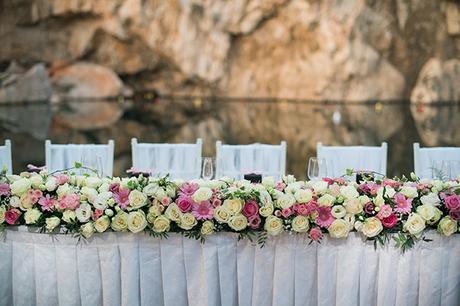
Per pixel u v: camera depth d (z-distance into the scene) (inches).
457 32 661.9
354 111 596.1
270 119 539.5
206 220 116.0
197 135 447.5
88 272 119.6
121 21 694.5
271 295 120.7
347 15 652.1
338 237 116.4
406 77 677.9
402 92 678.5
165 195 116.1
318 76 684.7
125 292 120.4
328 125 498.3
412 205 118.6
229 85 723.4
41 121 516.1
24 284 121.2
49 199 118.1
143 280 120.3
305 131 466.3
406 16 659.4
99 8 690.8
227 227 117.6
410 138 427.5
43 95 676.7
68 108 621.9
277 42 696.4
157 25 696.4
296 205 116.0
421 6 659.4
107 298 120.2
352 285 119.0
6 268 121.8
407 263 118.2
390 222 116.2
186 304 121.8
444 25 665.0
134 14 689.0
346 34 657.6
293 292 120.3
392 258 118.4
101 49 721.6
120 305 121.3
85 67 717.9
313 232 115.7
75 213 116.9
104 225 116.1
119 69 731.4
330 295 119.6
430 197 117.9
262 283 119.7
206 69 711.7
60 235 118.9
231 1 687.1
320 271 119.0
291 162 344.2
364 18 655.1
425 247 118.6
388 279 119.0
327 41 665.6
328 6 655.8
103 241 119.0
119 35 703.1
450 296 120.0
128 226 115.5
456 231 117.9
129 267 119.4
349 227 116.0
